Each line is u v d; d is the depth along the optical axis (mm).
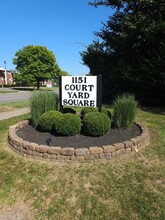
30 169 4082
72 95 6043
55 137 5156
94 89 5797
